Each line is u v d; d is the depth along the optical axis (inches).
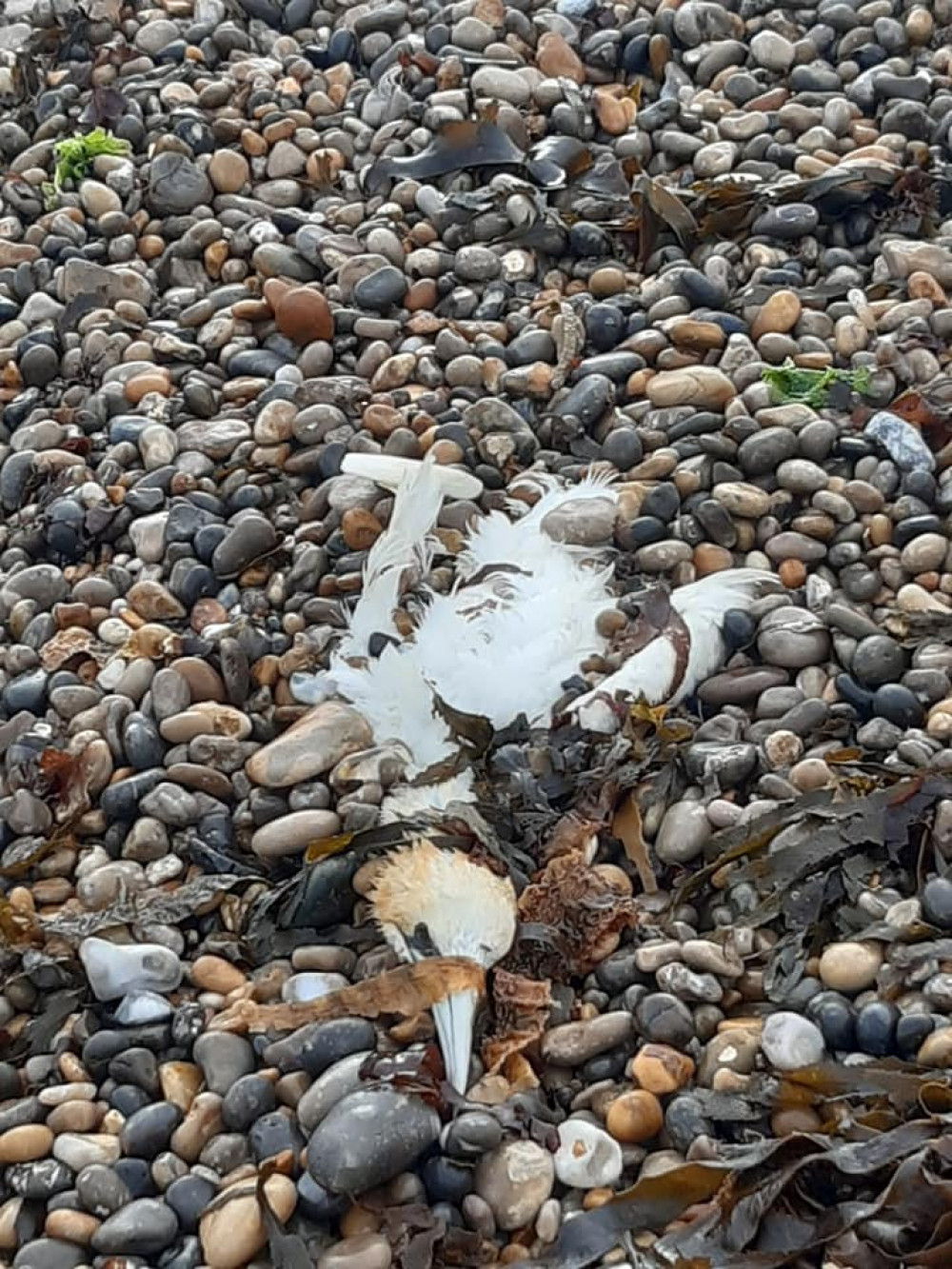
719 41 82.0
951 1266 38.1
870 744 51.8
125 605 60.0
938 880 46.0
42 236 77.1
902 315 66.3
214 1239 41.6
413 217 75.3
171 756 54.5
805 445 60.4
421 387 66.7
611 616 55.4
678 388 63.2
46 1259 42.3
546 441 63.8
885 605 56.9
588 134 79.3
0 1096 46.3
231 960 49.1
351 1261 40.6
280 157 79.0
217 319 70.4
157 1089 45.9
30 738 55.6
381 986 45.6
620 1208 41.1
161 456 64.9
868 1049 43.6
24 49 88.0
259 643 57.5
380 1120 41.9
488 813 50.5
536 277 72.3
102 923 49.6
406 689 53.9
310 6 89.8
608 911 47.6
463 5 85.0
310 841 51.1
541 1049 45.2
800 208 71.3
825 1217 39.5
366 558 59.6
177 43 86.7
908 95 77.3
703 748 51.9
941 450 60.9
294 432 64.5
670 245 72.4
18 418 69.2
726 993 45.8
